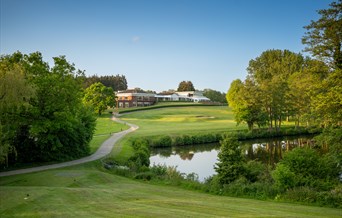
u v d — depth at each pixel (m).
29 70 33.16
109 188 19.86
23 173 28.38
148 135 57.66
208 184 22.28
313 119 37.66
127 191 18.53
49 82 33.09
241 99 67.75
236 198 18.23
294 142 56.22
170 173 26.78
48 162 34.09
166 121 91.69
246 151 47.44
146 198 16.12
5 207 14.20
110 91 104.81
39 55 35.06
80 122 38.00
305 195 17.56
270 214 12.76
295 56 101.69
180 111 119.62
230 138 23.97
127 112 115.56
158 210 13.19
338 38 27.70
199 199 16.84
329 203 16.64
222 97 189.62
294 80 70.62
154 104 145.75
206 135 58.34
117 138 53.94
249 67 111.81
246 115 66.19
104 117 100.62
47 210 13.40
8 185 23.38
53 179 24.05
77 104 36.66
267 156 43.00
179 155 45.97
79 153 37.22
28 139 34.56
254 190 19.55
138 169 29.84
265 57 110.44
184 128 70.19
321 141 28.78
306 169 20.94
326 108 26.66
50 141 34.53
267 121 70.25
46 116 34.03
